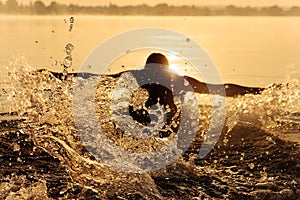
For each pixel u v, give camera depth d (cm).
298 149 636
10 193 516
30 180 539
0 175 548
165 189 534
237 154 624
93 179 548
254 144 649
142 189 532
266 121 733
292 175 567
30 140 637
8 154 599
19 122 707
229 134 683
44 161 584
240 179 560
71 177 552
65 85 733
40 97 710
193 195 524
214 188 539
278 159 607
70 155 599
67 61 747
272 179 557
